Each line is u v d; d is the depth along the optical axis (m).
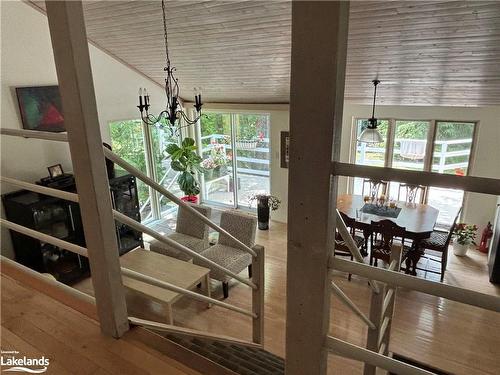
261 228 6.47
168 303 3.54
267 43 3.72
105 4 3.48
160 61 5.04
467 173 5.43
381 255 4.46
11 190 4.38
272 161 6.60
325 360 0.94
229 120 6.99
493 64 3.14
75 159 1.25
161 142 6.72
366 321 1.63
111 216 1.33
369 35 3.05
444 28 2.72
